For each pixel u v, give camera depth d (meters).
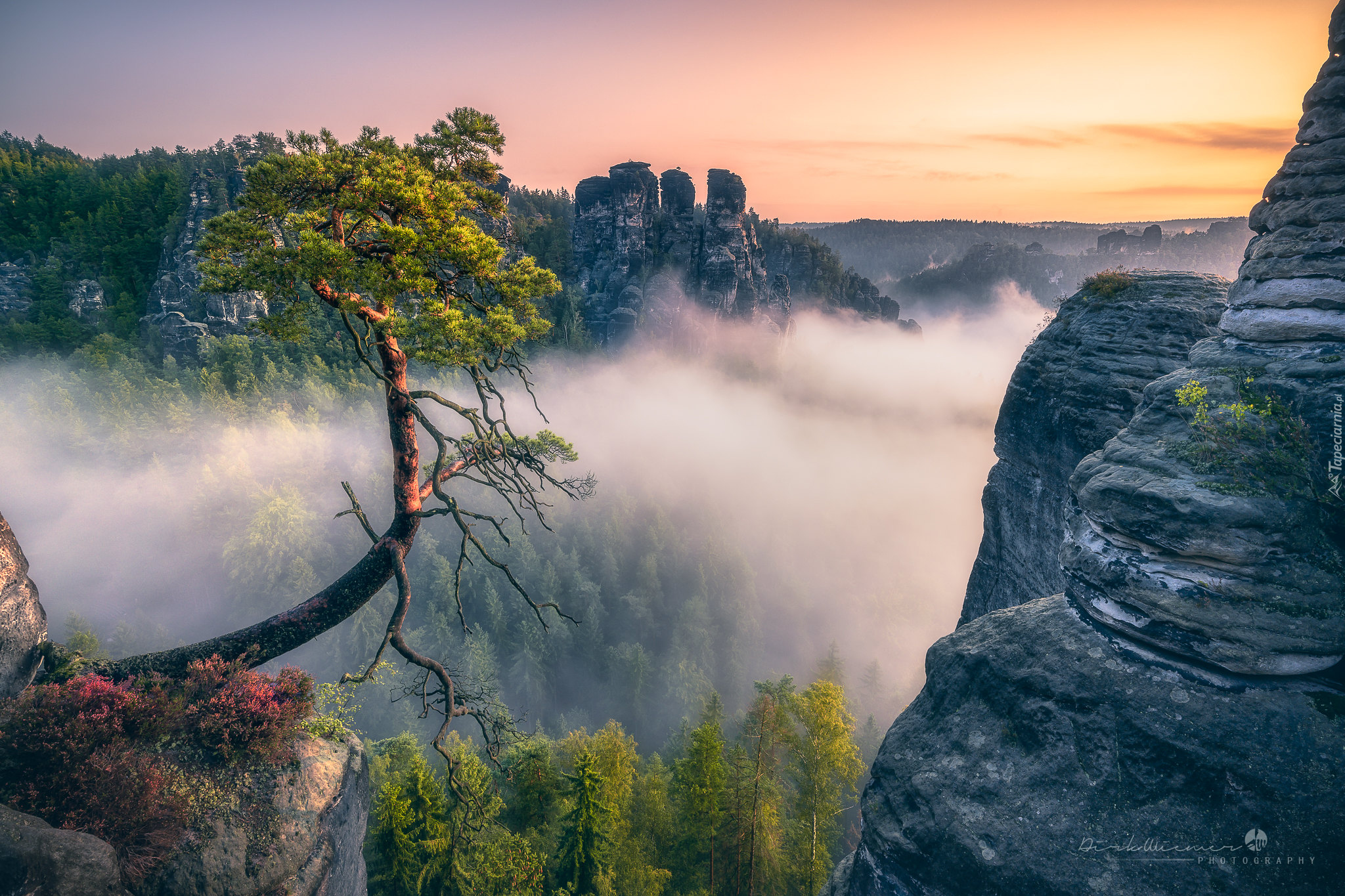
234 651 12.04
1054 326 24.03
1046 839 9.39
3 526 12.03
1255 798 8.62
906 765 11.42
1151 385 13.06
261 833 10.05
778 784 29.03
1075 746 9.98
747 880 28.25
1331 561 9.56
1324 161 10.94
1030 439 23.94
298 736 11.74
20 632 11.48
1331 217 10.81
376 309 10.76
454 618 77.38
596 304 164.75
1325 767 8.60
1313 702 9.23
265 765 10.87
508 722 12.48
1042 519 23.17
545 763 28.88
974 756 10.78
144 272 146.25
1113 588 10.71
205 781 10.29
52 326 133.38
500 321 10.20
